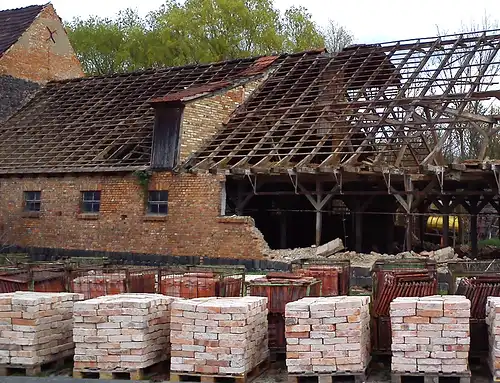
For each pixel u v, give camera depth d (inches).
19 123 1178.6
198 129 910.4
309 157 789.2
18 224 999.6
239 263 800.9
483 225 1668.3
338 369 367.9
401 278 422.9
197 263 831.1
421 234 1106.1
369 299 419.5
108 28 2039.9
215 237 823.1
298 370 370.6
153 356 404.2
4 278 501.4
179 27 1852.9
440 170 689.6
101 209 922.1
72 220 948.0
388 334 415.5
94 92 1206.3
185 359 383.6
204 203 836.0
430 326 361.4
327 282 497.7
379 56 991.0
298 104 941.2
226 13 1851.6
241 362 375.2
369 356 405.1
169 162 872.9
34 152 1056.8
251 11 1888.5
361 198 991.6
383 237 1049.5
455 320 359.9
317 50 1077.8
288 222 1113.4
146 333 397.7
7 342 413.7
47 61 1311.5
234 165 820.0
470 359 410.0
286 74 1039.6
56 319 428.8
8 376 408.8
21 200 1004.6
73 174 949.8
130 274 510.3
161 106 893.8
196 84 1091.3
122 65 1968.5
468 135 1544.0
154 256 866.8
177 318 386.3
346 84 946.1
